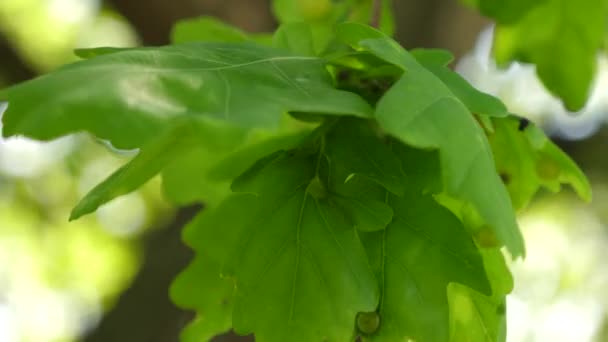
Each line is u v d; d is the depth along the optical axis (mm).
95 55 483
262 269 497
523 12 716
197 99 442
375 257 500
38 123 427
